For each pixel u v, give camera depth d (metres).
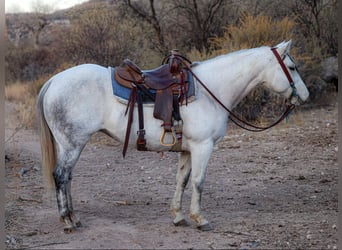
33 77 23.27
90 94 5.47
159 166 9.53
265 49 5.83
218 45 14.83
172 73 5.57
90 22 16.91
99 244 5.27
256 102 12.81
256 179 8.35
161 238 5.44
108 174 8.98
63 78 5.55
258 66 5.77
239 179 8.39
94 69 5.62
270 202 7.05
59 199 5.57
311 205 6.86
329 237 5.45
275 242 5.31
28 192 7.64
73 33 17.17
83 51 16.88
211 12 16.98
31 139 12.37
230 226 5.86
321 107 14.32
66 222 5.63
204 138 5.55
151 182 8.35
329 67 15.08
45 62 25.16
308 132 11.57
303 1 16.86
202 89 5.66
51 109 5.49
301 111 13.85
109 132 5.60
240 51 5.86
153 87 5.47
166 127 5.38
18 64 25.19
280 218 6.20
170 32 17.47
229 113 5.84
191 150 5.61
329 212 6.46
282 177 8.45
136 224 5.96
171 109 5.39
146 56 16.39
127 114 5.49
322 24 16.39
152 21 17.39
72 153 5.50
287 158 9.69
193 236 5.50
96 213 6.50
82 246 5.23
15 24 34.09
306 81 14.20
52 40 30.41
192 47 16.55
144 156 10.40
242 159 9.72
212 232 5.64
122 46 16.69
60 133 5.48
